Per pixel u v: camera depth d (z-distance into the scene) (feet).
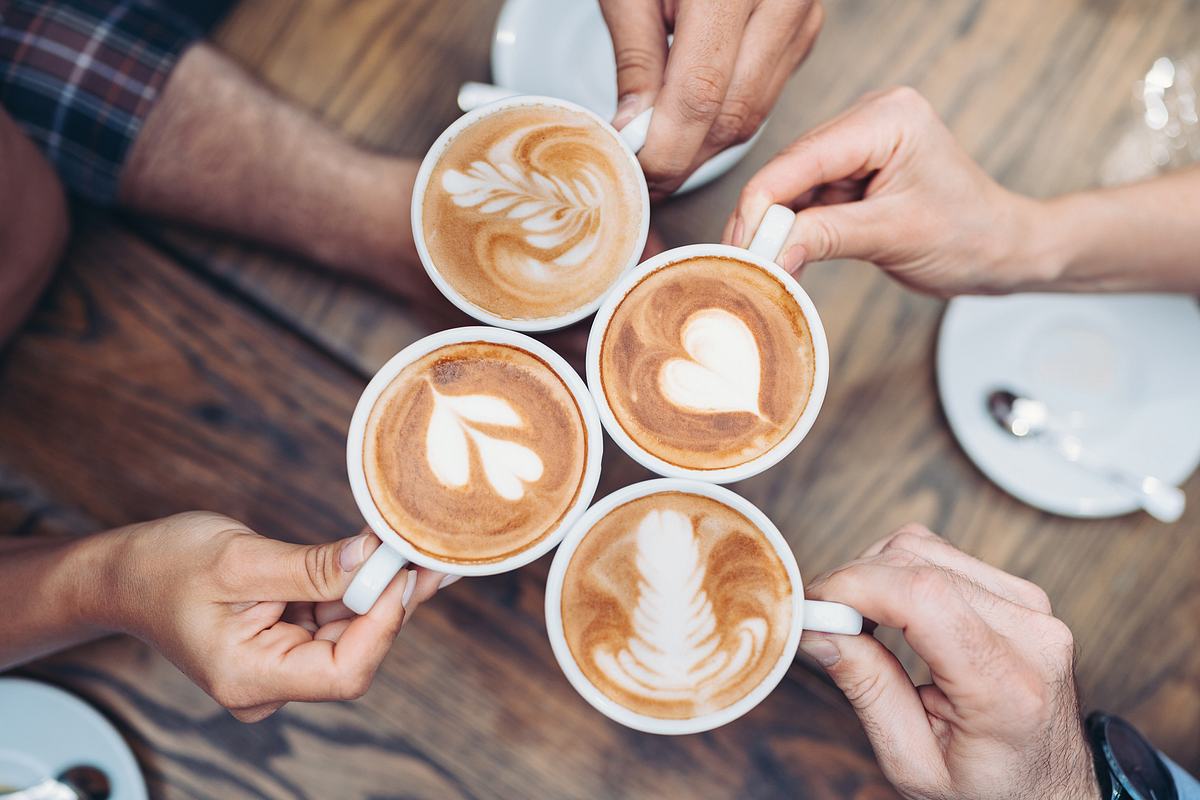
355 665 2.54
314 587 2.58
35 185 3.30
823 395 2.71
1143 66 3.68
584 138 2.88
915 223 3.04
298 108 3.61
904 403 3.60
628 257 2.83
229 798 3.38
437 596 3.46
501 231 2.85
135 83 3.55
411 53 3.72
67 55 3.56
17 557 3.14
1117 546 3.54
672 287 2.82
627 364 2.80
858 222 2.94
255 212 3.55
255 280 3.62
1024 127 3.68
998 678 2.46
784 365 2.79
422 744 3.41
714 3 2.71
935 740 2.73
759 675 2.60
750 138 3.29
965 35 3.70
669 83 2.78
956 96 3.69
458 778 3.40
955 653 2.47
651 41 2.96
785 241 2.83
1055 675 2.68
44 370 3.56
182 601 2.65
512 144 2.88
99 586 2.87
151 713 3.39
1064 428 3.52
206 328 3.59
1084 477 3.42
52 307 3.59
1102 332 3.59
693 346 2.80
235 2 3.87
